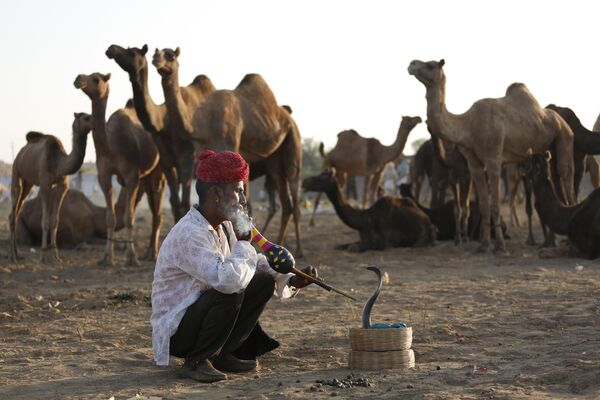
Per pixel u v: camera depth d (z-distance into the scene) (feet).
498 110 61.31
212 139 57.26
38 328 32.42
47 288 46.65
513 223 86.79
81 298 41.63
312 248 70.69
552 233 64.18
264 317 34.06
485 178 62.13
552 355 24.84
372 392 20.71
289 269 22.16
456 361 24.67
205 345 22.61
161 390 21.61
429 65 60.03
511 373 22.50
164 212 126.41
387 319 32.94
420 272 50.57
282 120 63.00
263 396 20.59
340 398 20.22
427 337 28.48
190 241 22.06
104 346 28.32
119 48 51.75
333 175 65.51
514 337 28.45
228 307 22.09
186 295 22.59
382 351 23.54
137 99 53.06
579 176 69.82
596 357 23.98
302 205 137.08
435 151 67.41
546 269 50.14
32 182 60.49
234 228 21.86
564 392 20.34
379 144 97.09
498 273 48.88
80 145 56.39
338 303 37.60
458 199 67.51
